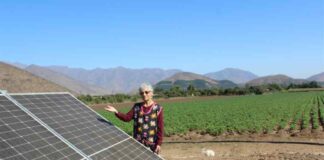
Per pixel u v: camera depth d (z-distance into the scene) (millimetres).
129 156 9094
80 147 8109
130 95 136000
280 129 31391
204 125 33469
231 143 25109
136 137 10422
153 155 9938
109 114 53188
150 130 10281
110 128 10305
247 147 23219
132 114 10453
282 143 24312
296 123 35000
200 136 29078
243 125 32594
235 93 163375
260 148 22672
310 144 23609
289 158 17812
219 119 39344
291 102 75812
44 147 7258
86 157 7773
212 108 63219
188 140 27359
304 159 17422
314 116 40000
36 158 6711
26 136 7258
